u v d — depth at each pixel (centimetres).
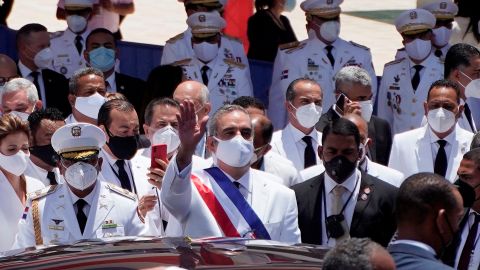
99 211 1227
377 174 1453
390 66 2003
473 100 1873
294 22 3553
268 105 2073
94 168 1212
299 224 1304
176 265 795
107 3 2411
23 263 833
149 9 3759
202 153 1603
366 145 1449
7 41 2236
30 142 1379
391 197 1295
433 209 890
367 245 696
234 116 1227
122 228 1233
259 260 816
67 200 1227
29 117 1402
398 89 1983
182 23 3553
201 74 1986
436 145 1596
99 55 1920
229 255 830
